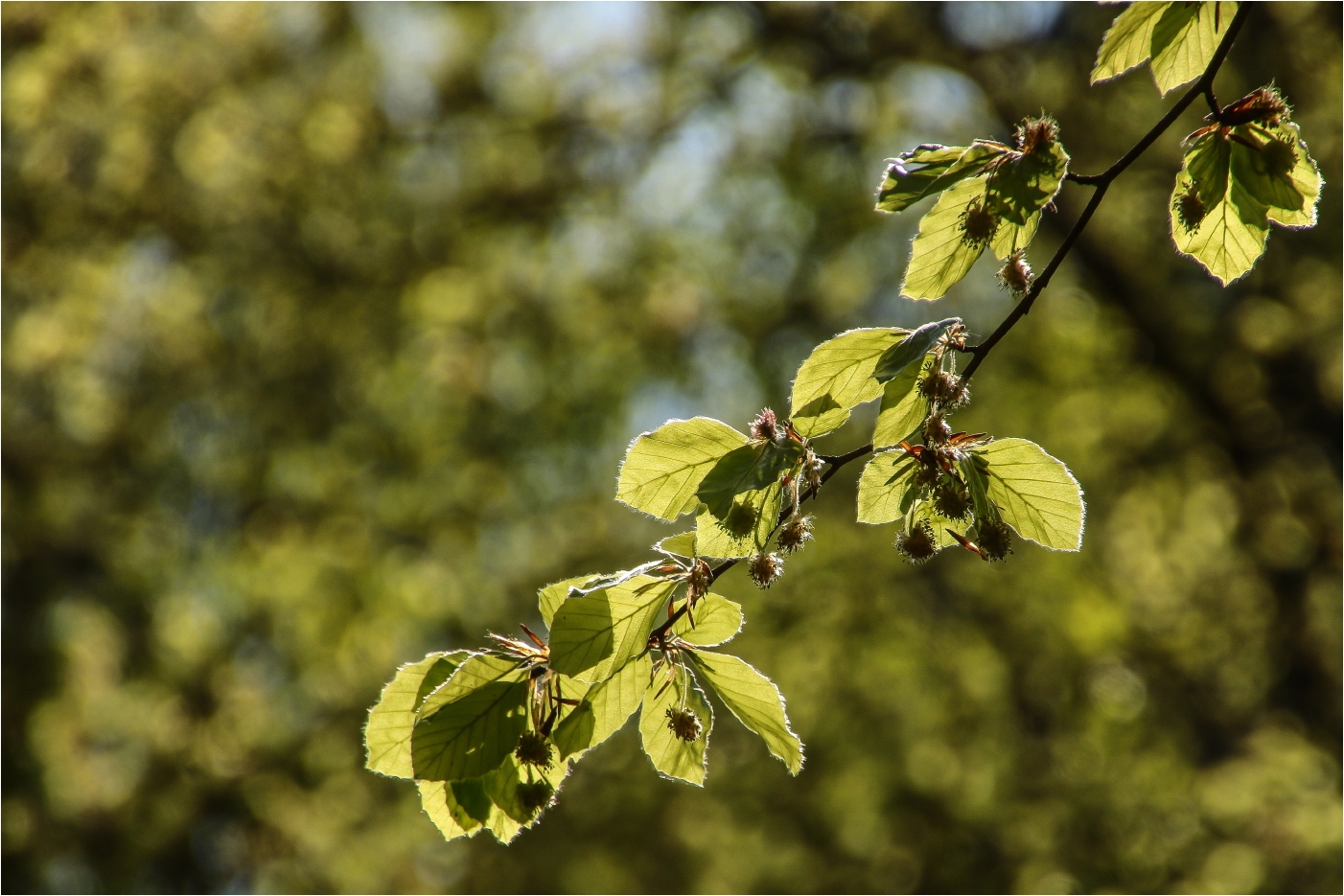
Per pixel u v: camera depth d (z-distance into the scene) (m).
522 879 10.45
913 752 10.66
